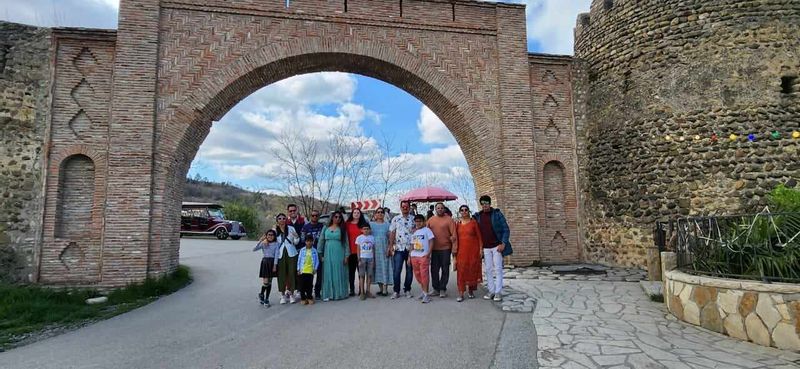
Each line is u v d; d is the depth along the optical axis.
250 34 11.47
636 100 12.30
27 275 9.88
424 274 8.04
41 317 7.52
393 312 7.22
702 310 6.07
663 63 11.91
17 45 10.42
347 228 8.93
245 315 7.35
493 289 8.13
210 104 11.18
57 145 10.30
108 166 10.23
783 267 5.67
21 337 6.40
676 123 11.60
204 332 6.29
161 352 5.35
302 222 9.16
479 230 8.25
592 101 13.50
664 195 11.59
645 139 12.03
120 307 8.41
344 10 12.03
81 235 10.23
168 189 10.72
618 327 6.09
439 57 12.55
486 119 12.66
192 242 24.12
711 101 11.29
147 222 10.23
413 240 8.26
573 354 4.95
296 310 7.65
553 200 13.35
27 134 10.25
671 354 4.95
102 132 10.49
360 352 5.09
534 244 12.35
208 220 27.41
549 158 13.27
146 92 10.62
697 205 11.14
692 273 6.62
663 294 7.64
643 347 5.20
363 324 6.45
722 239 6.36
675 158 11.53
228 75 11.24
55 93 10.45
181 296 9.30
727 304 5.72
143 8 10.85
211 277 11.84
